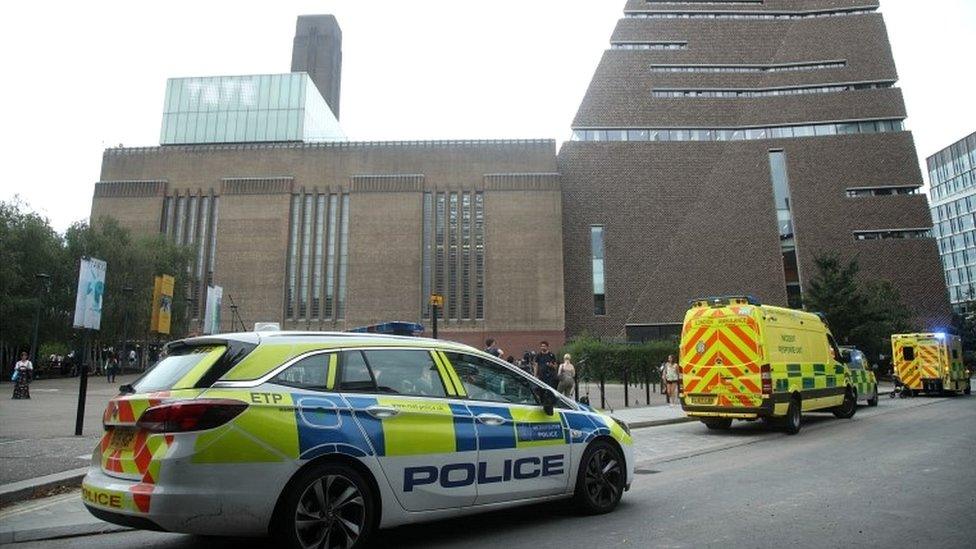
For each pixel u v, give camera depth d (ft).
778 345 42.88
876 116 192.65
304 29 309.01
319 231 190.39
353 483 14.20
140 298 147.23
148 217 189.78
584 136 197.57
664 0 210.59
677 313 182.70
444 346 17.30
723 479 25.11
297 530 13.34
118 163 195.93
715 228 188.24
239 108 213.46
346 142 195.00
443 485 15.58
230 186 191.31
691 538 16.20
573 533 16.89
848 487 22.67
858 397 62.85
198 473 12.52
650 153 194.08
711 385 42.70
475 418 16.53
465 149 192.44
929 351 80.43
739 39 204.54
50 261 134.82
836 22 203.82
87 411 55.67
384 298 183.52
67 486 24.44
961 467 26.32
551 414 18.42
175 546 16.48
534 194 186.80
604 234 189.16
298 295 186.09
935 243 182.70
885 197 186.60
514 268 182.70
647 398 68.85
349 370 15.12
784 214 188.75
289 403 13.71
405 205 188.44
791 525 17.38
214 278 186.39
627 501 21.08
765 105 197.67
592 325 183.83
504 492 16.76
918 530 16.63
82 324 38.68
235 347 14.25
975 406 60.64
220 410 12.88
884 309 136.87
